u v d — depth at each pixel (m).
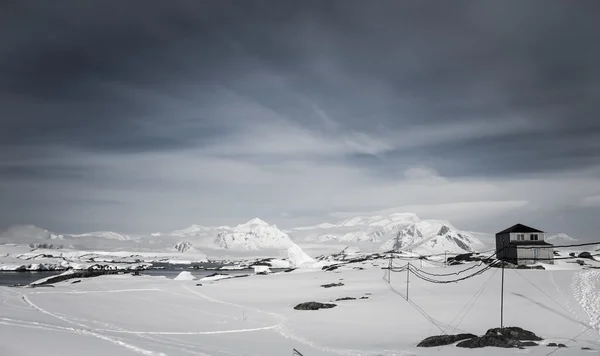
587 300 63.16
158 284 112.81
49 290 94.62
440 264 138.62
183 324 52.97
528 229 113.19
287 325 53.62
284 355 35.28
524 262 108.81
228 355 32.19
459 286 83.81
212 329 49.78
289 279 118.56
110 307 67.50
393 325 53.25
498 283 82.69
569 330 48.06
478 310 61.19
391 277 107.12
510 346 38.56
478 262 121.25
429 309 63.22
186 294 90.56
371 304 68.88
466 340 40.53
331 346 40.75
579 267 104.94
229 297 85.50
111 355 28.02
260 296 86.62
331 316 59.91
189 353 31.22
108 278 136.62
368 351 37.78
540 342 40.16
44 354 26.73
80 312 60.09
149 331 45.66
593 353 35.81
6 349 27.19
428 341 41.66
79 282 122.62
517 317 55.78
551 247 109.56
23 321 43.12
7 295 80.94
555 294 68.88
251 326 52.69
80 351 28.38
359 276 114.12
